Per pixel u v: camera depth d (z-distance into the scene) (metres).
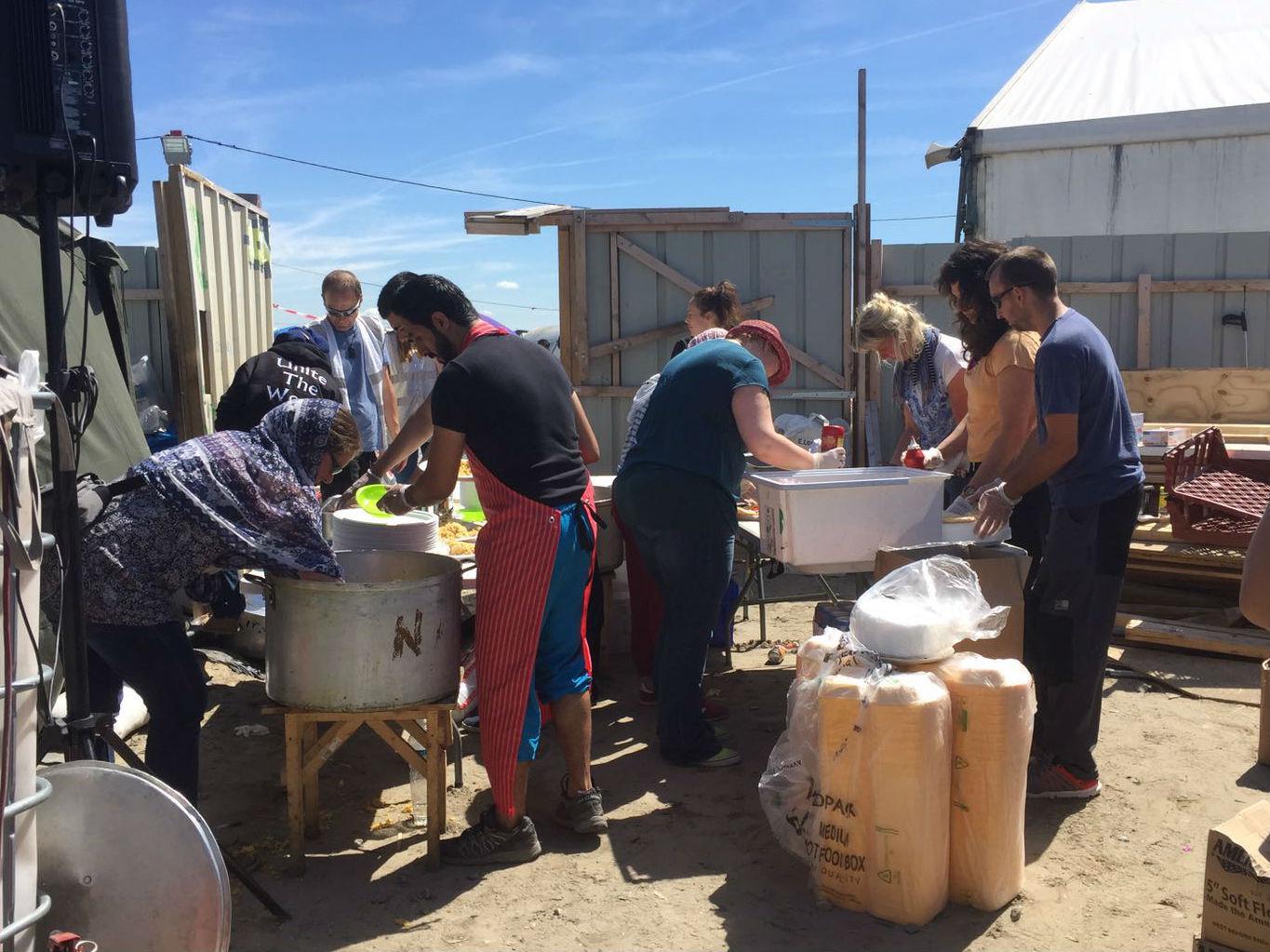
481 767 4.02
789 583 6.91
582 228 8.36
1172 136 8.58
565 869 3.21
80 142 2.60
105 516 2.93
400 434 3.75
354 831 3.48
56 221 2.62
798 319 8.51
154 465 2.92
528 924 2.90
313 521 2.97
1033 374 3.71
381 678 3.09
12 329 4.61
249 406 4.70
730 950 2.74
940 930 2.80
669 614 3.88
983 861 2.86
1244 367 8.30
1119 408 3.38
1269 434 6.90
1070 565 3.37
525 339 3.33
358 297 5.94
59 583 2.66
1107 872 3.11
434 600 3.13
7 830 1.99
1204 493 5.67
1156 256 8.39
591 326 8.54
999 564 3.44
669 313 8.50
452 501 5.09
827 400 8.58
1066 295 8.51
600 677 4.95
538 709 3.23
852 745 2.83
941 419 4.85
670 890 3.07
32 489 2.04
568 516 3.17
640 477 3.71
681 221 8.35
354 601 3.03
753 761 4.01
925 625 2.88
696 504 3.67
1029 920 2.85
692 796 3.71
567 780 3.46
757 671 5.12
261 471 2.95
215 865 2.31
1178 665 4.99
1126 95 9.28
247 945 2.80
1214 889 2.37
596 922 2.90
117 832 2.29
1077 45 10.53
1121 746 4.04
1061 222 8.98
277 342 5.00
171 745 3.02
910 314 4.79
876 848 2.83
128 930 2.30
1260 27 9.98
